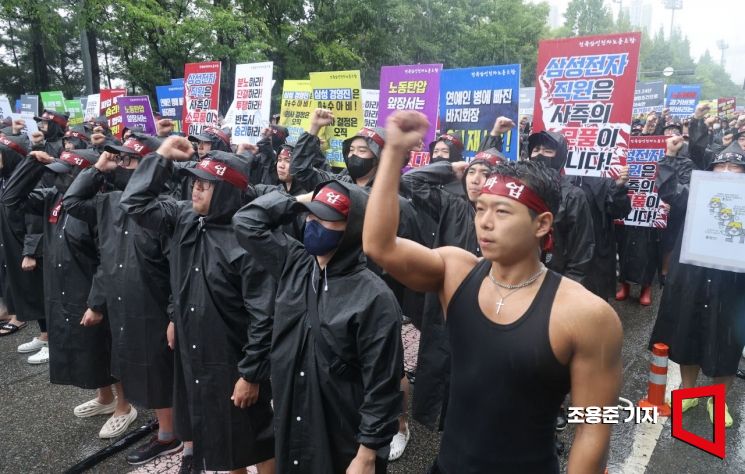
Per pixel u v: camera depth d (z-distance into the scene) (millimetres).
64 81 22297
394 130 1548
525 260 1526
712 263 3691
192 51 15859
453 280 1707
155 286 3445
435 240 4051
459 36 23578
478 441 1578
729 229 3631
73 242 3936
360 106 5805
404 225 3826
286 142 7285
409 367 5051
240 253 2787
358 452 2168
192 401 2951
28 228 5348
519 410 1505
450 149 4504
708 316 3879
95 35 18734
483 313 1558
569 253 3816
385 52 19031
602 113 4477
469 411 1603
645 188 6512
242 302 2893
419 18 20469
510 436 1528
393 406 2176
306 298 2363
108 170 3836
